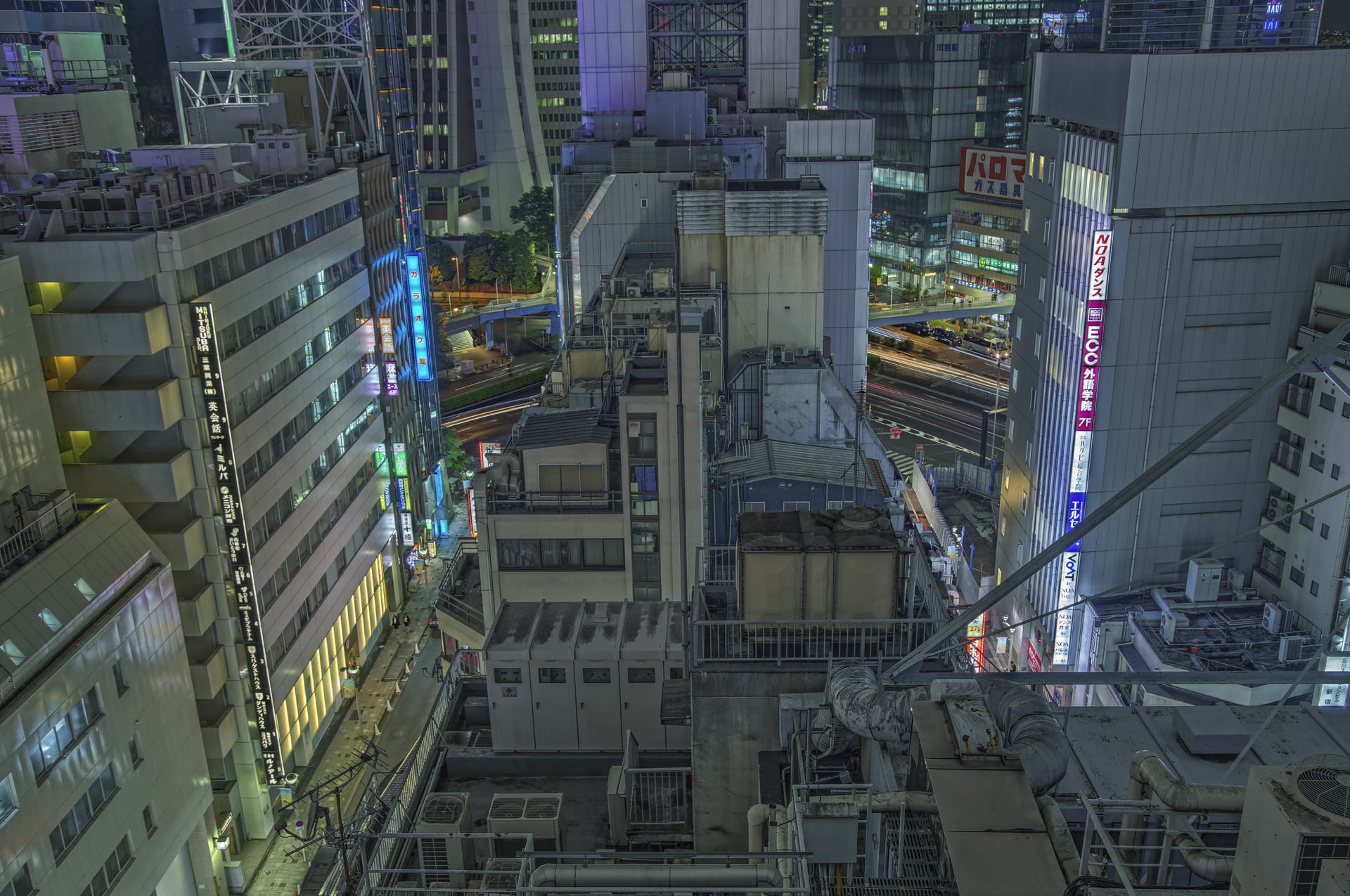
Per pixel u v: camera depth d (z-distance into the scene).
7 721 40.66
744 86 116.19
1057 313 76.69
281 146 78.69
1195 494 73.69
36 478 52.03
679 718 26.09
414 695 82.50
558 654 34.47
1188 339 70.81
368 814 29.27
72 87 90.81
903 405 155.62
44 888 42.44
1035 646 80.75
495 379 165.88
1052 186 78.25
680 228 69.19
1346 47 66.56
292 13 96.12
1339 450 64.19
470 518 108.00
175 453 59.22
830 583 22.97
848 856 15.80
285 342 70.56
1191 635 68.00
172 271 56.31
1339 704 61.16
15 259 51.25
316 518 75.00
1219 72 65.19
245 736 64.00
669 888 16.36
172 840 53.56
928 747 15.37
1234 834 15.61
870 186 85.81
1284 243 68.88
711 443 63.59
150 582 52.81
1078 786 19.31
